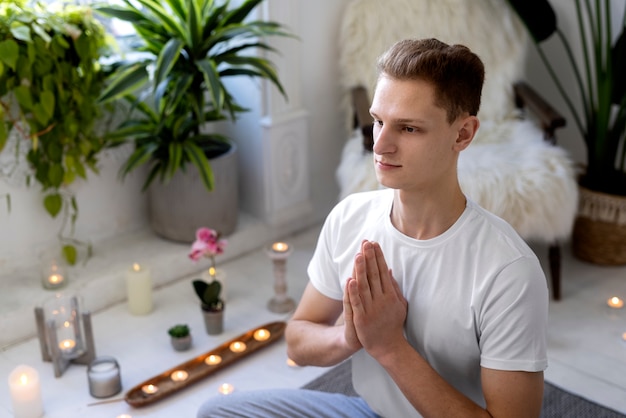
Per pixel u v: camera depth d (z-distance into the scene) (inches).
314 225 124.3
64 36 94.0
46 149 96.7
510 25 111.3
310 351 54.4
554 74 120.8
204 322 93.9
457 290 47.8
